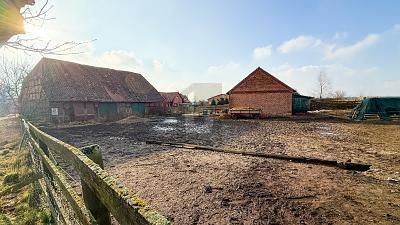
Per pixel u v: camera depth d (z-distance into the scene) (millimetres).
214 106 41125
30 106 27875
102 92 29969
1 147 10531
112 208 978
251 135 13094
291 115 28750
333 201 4297
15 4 1837
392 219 3643
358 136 12125
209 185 5137
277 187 5000
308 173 5973
